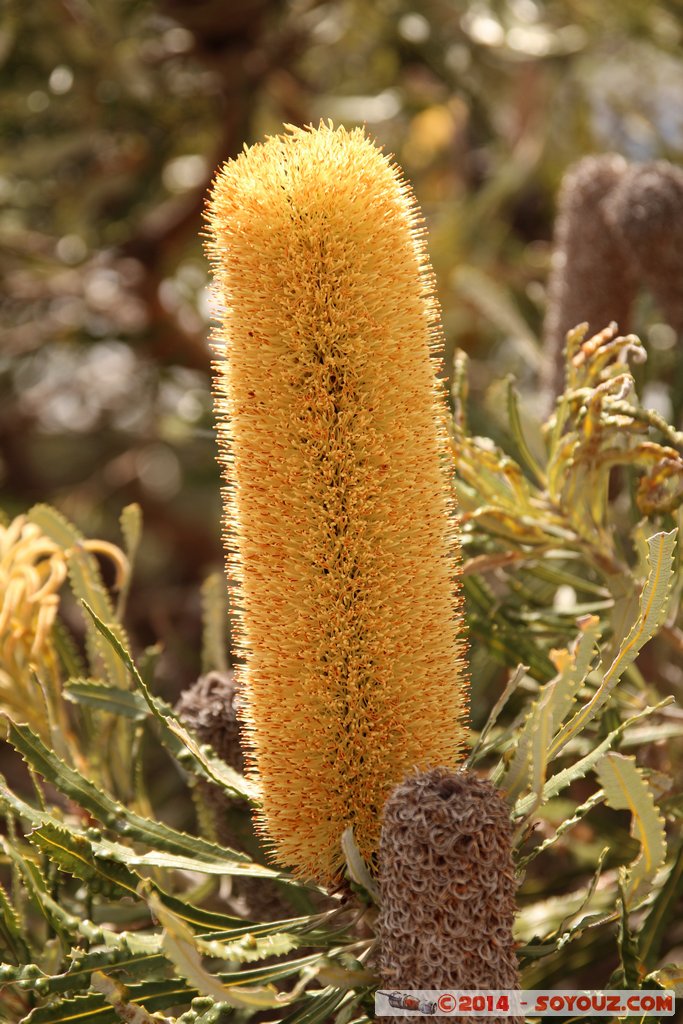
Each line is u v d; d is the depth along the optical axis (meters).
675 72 1.76
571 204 0.98
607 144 1.81
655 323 1.08
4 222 2.00
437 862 0.71
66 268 2.05
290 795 0.76
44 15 1.76
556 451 0.87
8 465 2.38
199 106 1.92
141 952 0.74
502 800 0.72
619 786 0.74
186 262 2.15
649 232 0.94
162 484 2.54
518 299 1.60
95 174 1.94
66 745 0.88
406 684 0.75
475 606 0.91
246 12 1.74
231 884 0.89
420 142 2.15
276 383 0.74
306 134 0.75
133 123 1.88
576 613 0.92
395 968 0.71
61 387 2.45
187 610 1.97
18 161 1.85
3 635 0.89
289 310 0.74
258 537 0.75
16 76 1.77
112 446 2.35
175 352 2.09
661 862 0.75
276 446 0.75
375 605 0.75
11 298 2.17
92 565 0.90
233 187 0.75
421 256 0.76
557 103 1.85
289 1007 0.83
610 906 0.88
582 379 0.87
